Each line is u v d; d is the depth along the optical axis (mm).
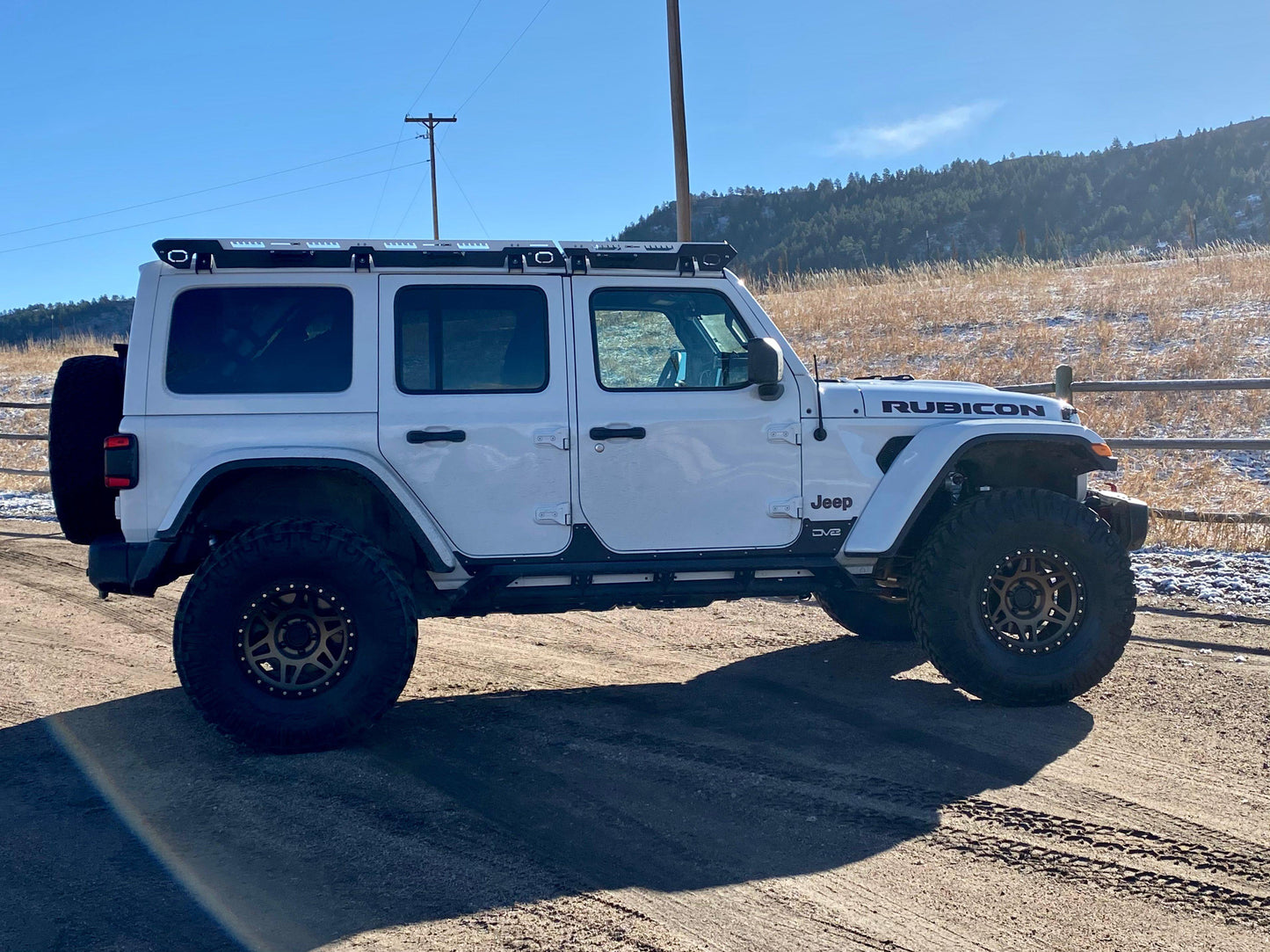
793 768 4418
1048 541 5094
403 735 4926
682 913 3221
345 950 3016
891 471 5258
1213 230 154875
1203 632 6406
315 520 4789
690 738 4820
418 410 4938
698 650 6488
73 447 5016
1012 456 5727
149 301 4844
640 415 5082
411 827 3875
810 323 20953
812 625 7098
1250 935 3057
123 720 5199
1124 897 3289
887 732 4852
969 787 4180
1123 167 196500
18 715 5309
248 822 3939
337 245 4930
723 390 5191
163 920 3207
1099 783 4184
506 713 5246
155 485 4746
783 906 3258
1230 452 11906
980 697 5117
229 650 4582
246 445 4789
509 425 4988
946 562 5066
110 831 3881
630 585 5152
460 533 4977
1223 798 4012
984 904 3266
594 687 5707
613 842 3734
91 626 7230
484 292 5055
